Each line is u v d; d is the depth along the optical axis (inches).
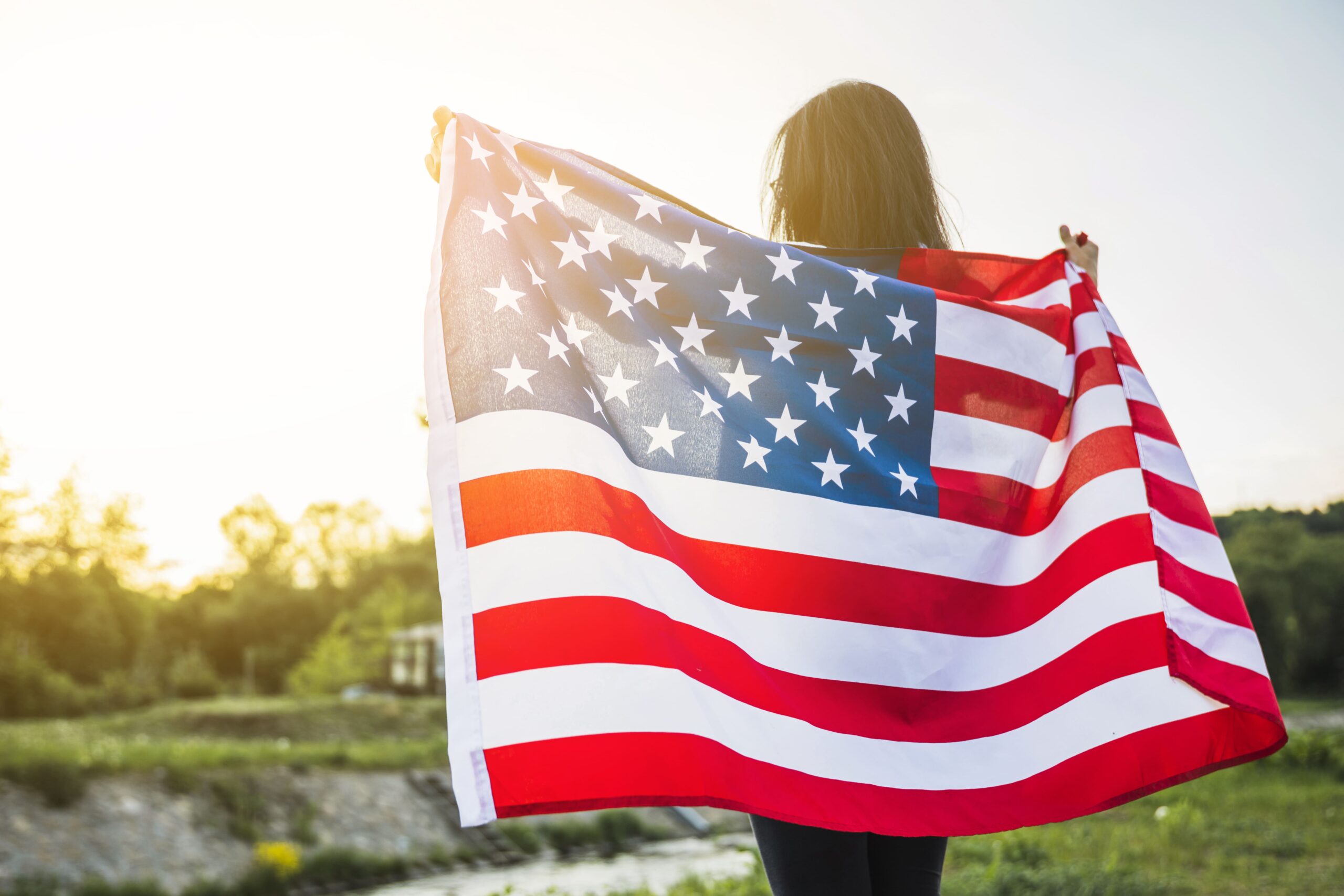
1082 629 69.1
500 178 67.1
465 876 772.6
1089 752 64.8
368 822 863.7
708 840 914.7
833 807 56.6
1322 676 2861.7
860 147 73.5
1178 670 66.9
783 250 71.1
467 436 58.6
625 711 53.4
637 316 66.6
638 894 571.5
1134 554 71.4
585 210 68.4
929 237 76.0
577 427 59.8
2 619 2650.1
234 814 804.0
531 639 54.5
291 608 3452.3
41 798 716.0
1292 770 916.0
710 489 63.7
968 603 67.1
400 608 2630.4
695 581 61.0
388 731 1446.9
